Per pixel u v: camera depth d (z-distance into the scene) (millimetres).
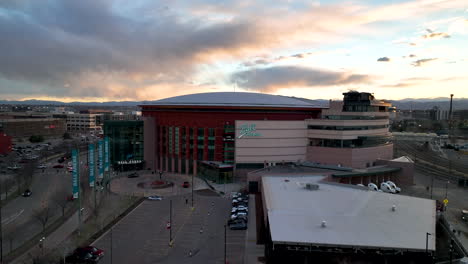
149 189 102875
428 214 55906
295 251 45844
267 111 123062
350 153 112125
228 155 120562
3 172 125875
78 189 67125
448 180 117688
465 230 67750
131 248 58875
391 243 45188
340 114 120250
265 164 118625
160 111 137750
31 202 88125
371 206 59781
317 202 62312
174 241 62062
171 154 133875
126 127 135125
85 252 54500
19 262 52969
